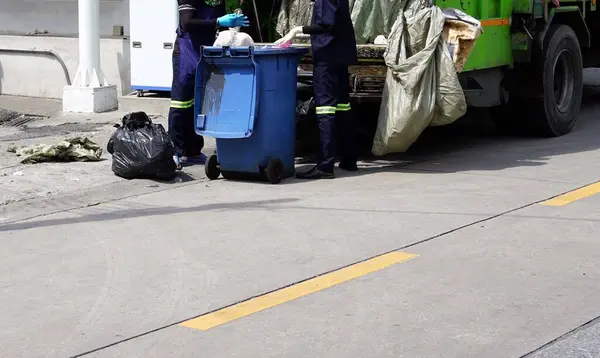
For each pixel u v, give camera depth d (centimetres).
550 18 1027
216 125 828
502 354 463
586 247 636
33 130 1138
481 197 778
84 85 1234
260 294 550
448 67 853
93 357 464
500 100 1009
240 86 819
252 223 705
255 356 464
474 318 510
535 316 512
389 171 897
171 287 564
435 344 476
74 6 1395
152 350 472
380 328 497
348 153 891
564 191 796
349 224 698
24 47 1390
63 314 523
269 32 988
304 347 474
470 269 592
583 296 543
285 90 838
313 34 846
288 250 636
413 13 884
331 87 854
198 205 766
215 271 593
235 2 959
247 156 835
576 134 1103
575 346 471
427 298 541
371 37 920
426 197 781
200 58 839
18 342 485
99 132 1104
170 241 662
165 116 1186
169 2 1188
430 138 1083
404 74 849
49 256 631
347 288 559
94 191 813
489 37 959
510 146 1026
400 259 613
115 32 1324
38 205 771
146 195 807
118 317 518
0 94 1429
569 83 1095
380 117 872
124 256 629
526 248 635
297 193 803
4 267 609
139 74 1221
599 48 1218
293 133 859
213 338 487
